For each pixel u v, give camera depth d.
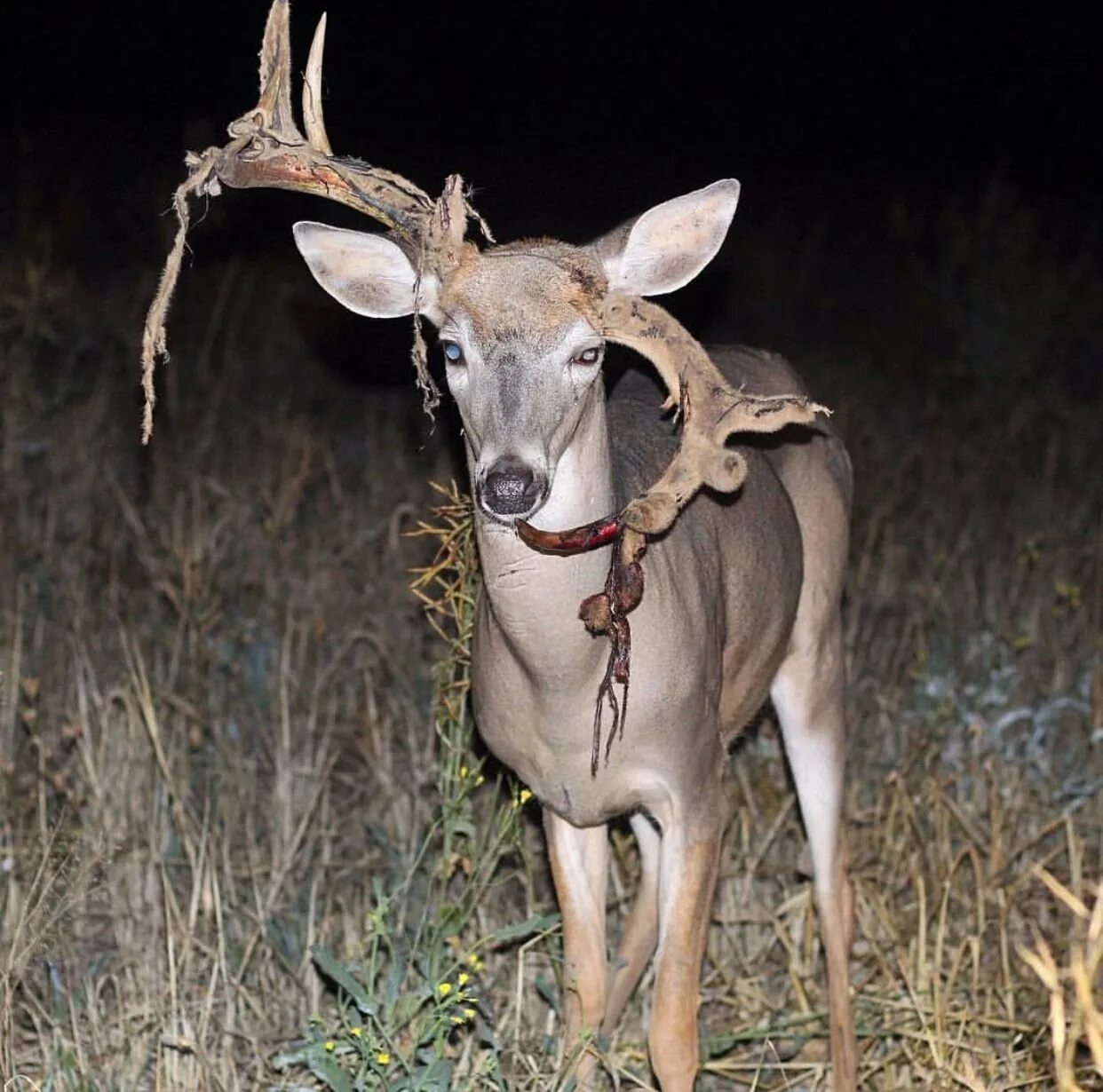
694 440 6.91
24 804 9.43
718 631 7.82
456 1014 7.62
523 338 6.80
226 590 11.92
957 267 18.86
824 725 8.78
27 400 14.45
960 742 10.04
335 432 15.49
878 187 23.64
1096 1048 5.56
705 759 7.63
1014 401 16.62
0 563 11.88
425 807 9.49
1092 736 9.70
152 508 13.14
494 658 7.45
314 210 18.44
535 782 7.66
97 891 8.30
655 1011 7.45
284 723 9.78
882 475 14.22
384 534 12.98
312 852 9.47
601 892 7.86
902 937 8.61
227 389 16.02
